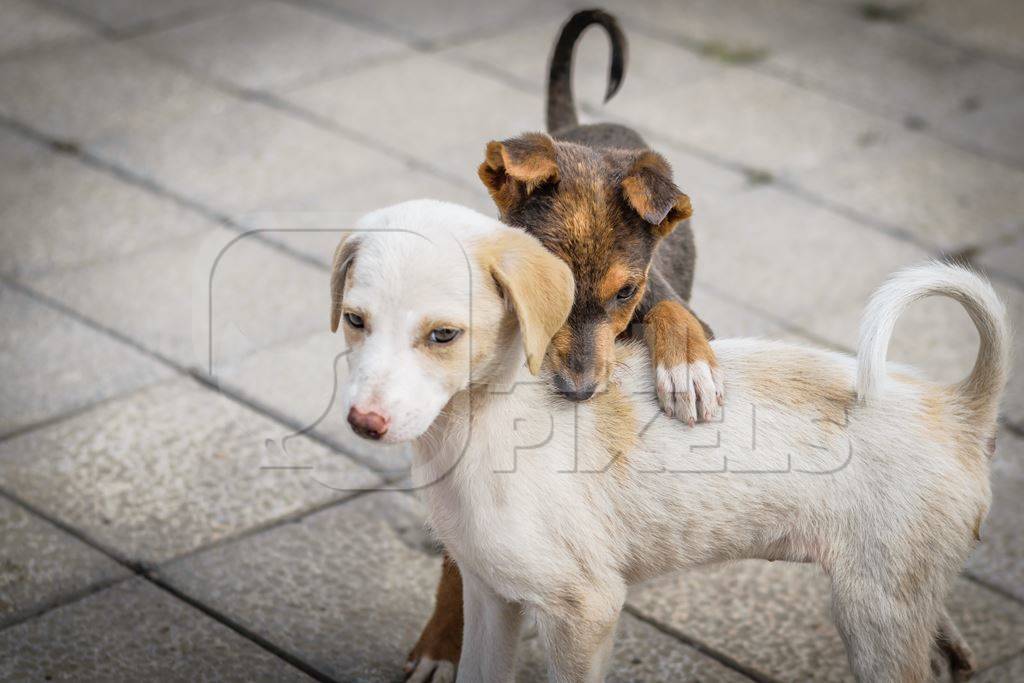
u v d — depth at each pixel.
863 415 4.34
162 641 5.19
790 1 12.37
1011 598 5.70
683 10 12.07
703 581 5.77
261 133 9.56
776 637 5.46
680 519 4.34
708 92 10.49
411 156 9.27
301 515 6.01
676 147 9.62
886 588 4.29
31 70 10.34
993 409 4.41
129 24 11.22
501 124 9.78
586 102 10.15
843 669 5.30
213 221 8.43
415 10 11.74
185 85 10.23
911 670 4.36
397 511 6.07
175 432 6.48
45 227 8.32
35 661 5.03
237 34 11.12
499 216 5.06
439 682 5.02
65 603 5.36
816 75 10.90
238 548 5.77
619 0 12.21
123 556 5.66
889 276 4.41
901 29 11.85
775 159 9.58
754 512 4.34
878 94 10.65
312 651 5.21
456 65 10.71
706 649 5.37
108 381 6.87
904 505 4.25
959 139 10.01
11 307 7.48
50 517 5.86
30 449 6.32
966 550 4.38
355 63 10.69
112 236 8.26
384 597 5.56
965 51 11.48
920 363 7.34
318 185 8.83
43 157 9.14
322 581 5.62
